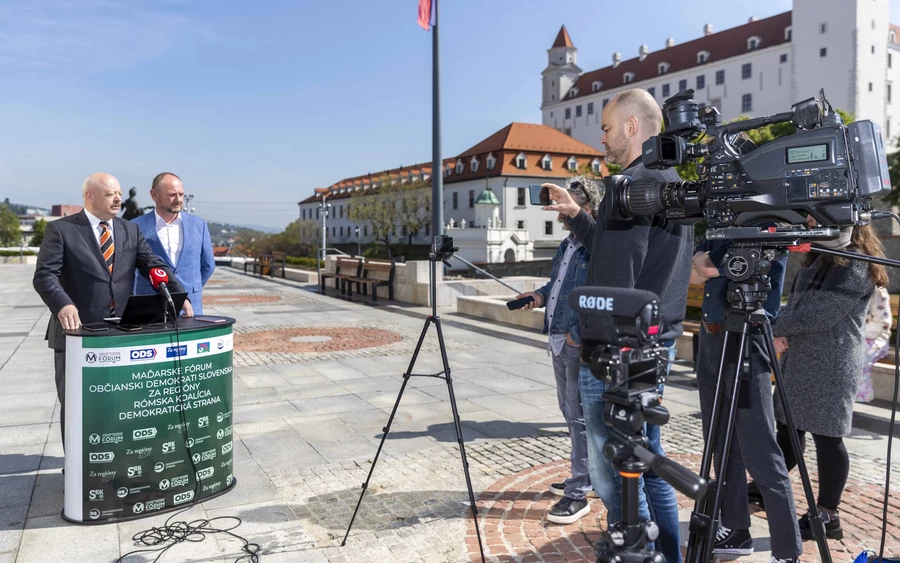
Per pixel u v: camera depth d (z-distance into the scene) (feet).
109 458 11.88
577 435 12.25
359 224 305.12
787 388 11.55
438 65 47.34
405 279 54.44
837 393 11.02
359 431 17.98
